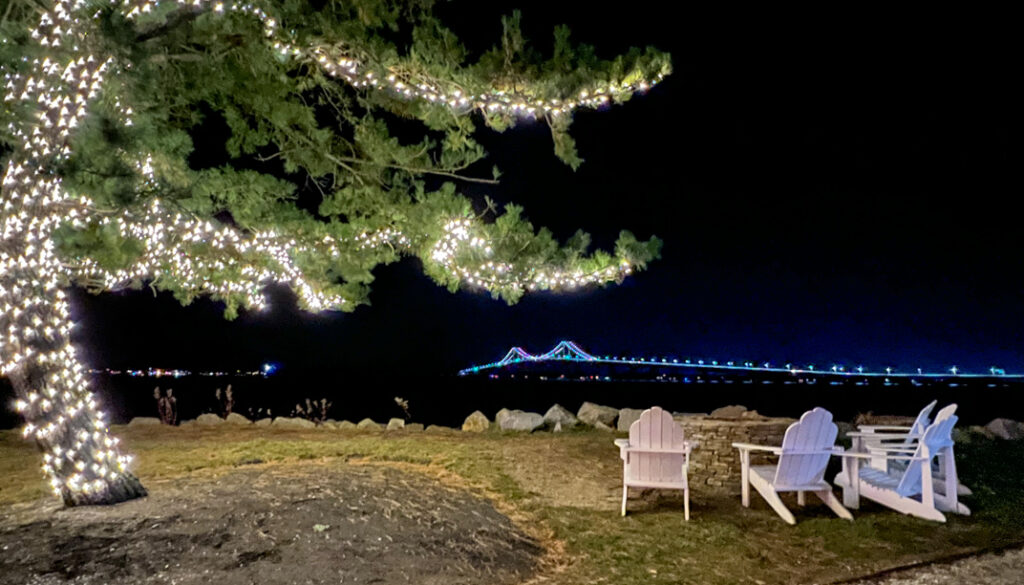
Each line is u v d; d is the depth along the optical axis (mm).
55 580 3965
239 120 8656
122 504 5434
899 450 6289
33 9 5348
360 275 8500
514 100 6246
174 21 5824
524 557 4730
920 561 4605
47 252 5543
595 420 12250
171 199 5816
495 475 7098
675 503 6176
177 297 9320
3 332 5301
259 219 8141
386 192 8117
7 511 5363
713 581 4262
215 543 4520
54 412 5371
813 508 6039
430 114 6895
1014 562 4609
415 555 4516
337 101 8625
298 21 6379
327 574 4129
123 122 5191
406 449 8500
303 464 7492
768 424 6930
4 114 5152
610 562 4605
